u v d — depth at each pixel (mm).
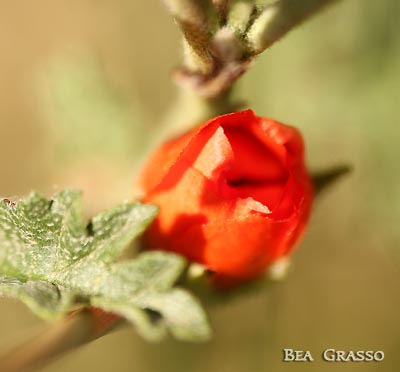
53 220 96
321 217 151
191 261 99
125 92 154
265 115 146
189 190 97
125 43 166
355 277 152
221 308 102
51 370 147
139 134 152
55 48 170
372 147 146
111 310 95
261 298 147
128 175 122
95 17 167
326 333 149
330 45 147
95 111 151
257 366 148
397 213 146
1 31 173
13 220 96
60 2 168
